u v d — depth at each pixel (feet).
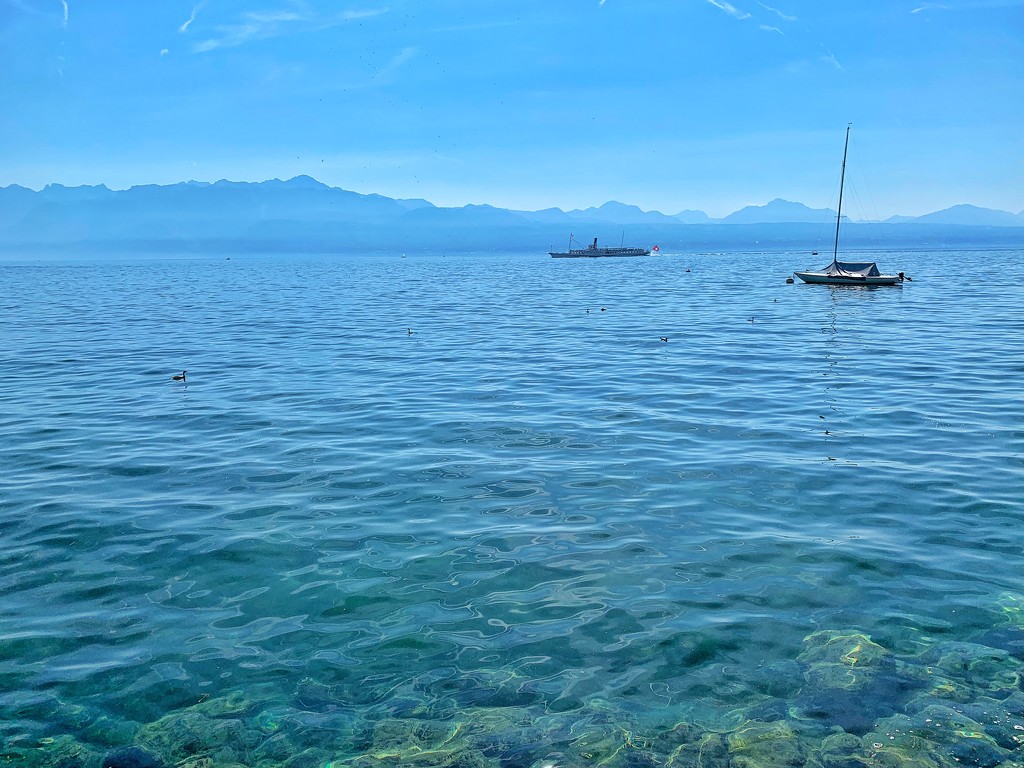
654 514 46.88
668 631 33.50
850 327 138.21
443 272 458.09
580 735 27.27
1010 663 30.96
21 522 46.01
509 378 91.66
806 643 32.48
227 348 119.65
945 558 40.06
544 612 35.27
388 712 28.60
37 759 26.22
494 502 49.24
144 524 45.78
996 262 448.65
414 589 37.60
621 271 428.56
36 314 181.27
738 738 26.99
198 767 25.96
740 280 305.53
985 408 72.59
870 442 61.72
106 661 31.65
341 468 56.49
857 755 26.09
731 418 70.44
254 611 35.58
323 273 463.83
